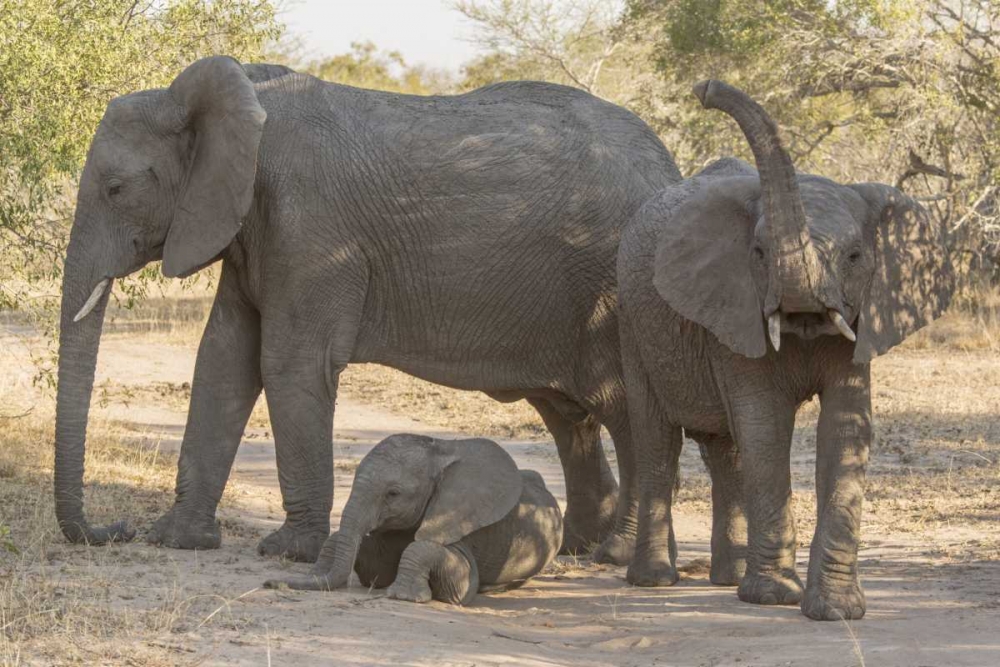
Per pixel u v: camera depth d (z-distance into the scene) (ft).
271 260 40.63
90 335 40.83
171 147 40.63
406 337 42.80
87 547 38.47
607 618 34.37
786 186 30.32
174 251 40.34
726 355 34.76
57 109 51.26
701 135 125.29
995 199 114.52
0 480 48.93
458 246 42.24
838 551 33.22
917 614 33.55
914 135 115.96
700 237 34.40
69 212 59.31
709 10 123.13
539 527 37.96
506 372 43.60
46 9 51.11
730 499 39.68
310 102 41.75
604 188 43.09
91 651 26.12
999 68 110.63
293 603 31.86
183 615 29.48
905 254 33.37
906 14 110.22
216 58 40.29
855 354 32.27
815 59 120.16
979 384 90.48
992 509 53.01
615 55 166.20
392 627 30.12
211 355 42.55
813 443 71.92
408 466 35.06
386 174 41.55
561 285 42.98
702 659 29.66
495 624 32.91
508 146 42.80
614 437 44.16
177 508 41.88
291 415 40.78
